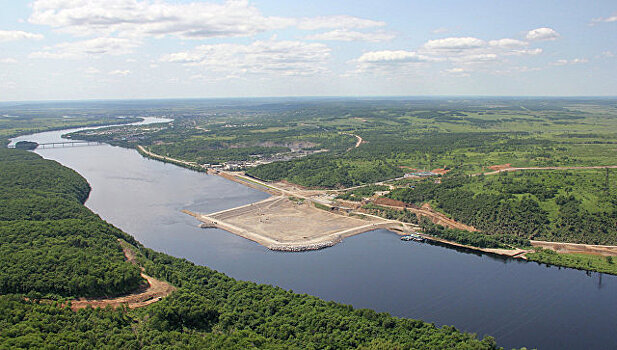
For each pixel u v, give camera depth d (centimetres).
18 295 17425
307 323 16825
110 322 16138
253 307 18212
